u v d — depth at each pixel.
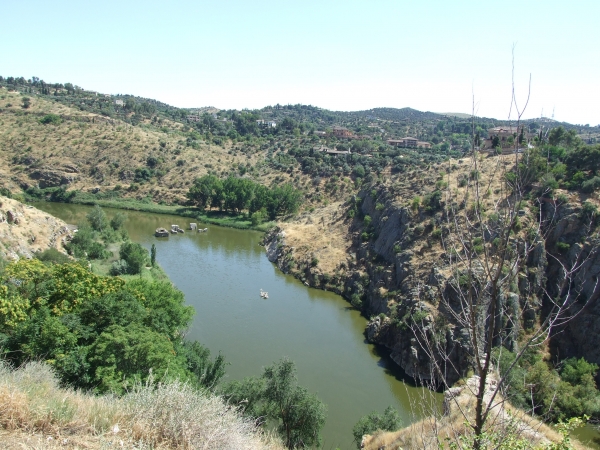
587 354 43.50
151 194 140.00
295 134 198.12
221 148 171.50
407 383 45.31
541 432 16.41
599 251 45.19
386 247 68.81
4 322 28.94
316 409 30.89
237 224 116.31
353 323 59.50
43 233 66.94
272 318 59.34
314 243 83.75
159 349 28.12
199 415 12.73
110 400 13.68
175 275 74.69
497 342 41.78
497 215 9.23
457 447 9.34
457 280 9.43
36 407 11.41
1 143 147.50
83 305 33.38
